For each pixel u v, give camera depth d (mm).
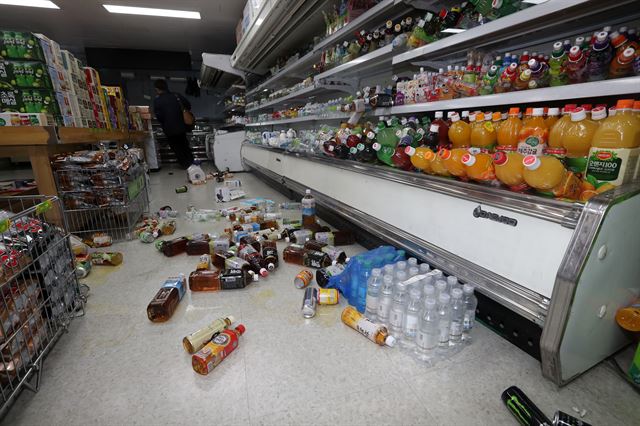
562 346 986
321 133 3188
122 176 2580
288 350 1290
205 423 974
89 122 3256
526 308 1100
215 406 1033
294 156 3496
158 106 6934
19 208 2350
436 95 1875
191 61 10078
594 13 1334
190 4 5891
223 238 2334
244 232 2482
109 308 1606
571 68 1233
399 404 1035
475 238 1316
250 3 4496
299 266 2076
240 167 7043
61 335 1386
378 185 1972
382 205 1939
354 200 2262
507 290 1171
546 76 1335
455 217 1412
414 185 1651
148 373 1178
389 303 1402
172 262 2168
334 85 3164
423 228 1604
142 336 1391
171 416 999
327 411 1011
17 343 1069
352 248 2301
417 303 1273
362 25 2564
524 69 1380
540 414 936
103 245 2453
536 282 1089
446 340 1271
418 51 1813
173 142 7305
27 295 1169
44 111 2416
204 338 1319
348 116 2811
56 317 1364
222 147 6852
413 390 1090
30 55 2299
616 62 1115
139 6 5973
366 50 2561
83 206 2521
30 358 1136
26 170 5461
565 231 1005
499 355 1256
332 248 2098
